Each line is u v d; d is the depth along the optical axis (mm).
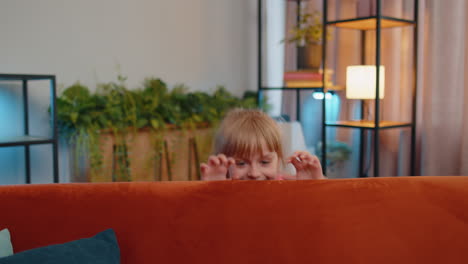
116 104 2215
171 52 2645
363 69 2289
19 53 2102
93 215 775
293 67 3104
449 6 2291
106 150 2148
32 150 2150
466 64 2268
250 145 1233
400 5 2520
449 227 762
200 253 762
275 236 766
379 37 2152
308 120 3084
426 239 758
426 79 2432
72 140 2096
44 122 2166
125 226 773
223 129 1309
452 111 2332
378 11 2145
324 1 2420
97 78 2348
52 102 1816
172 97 2480
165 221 778
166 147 2359
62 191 795
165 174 2369
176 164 2398
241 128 1260
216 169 1073
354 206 780
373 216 772
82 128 2053
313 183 808
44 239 758
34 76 1763
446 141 2355
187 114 2428
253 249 761
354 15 2766
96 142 2064
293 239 764
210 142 2504
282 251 759
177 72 2676
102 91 2359
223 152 1279
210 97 2615
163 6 2600
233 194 794
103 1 2363
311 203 784
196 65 2760
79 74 2287
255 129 1255
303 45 2873
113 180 2170
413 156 2428
